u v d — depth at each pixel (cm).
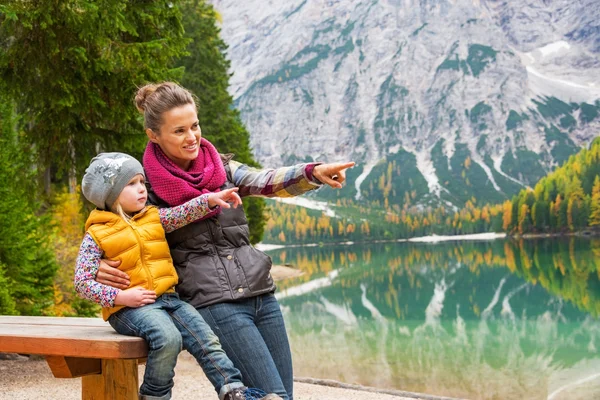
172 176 266
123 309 253
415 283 4259
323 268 5669
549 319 2577
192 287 265
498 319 2581
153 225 259
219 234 271
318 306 2983
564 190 7481
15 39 818
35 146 947
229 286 265
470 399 1048
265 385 258
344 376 1190
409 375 1225
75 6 789
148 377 245
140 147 939
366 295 3516
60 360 263
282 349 276
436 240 9600
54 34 792
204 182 271
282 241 9644
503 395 1096
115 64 841
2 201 870
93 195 257
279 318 278
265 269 275
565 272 4519
